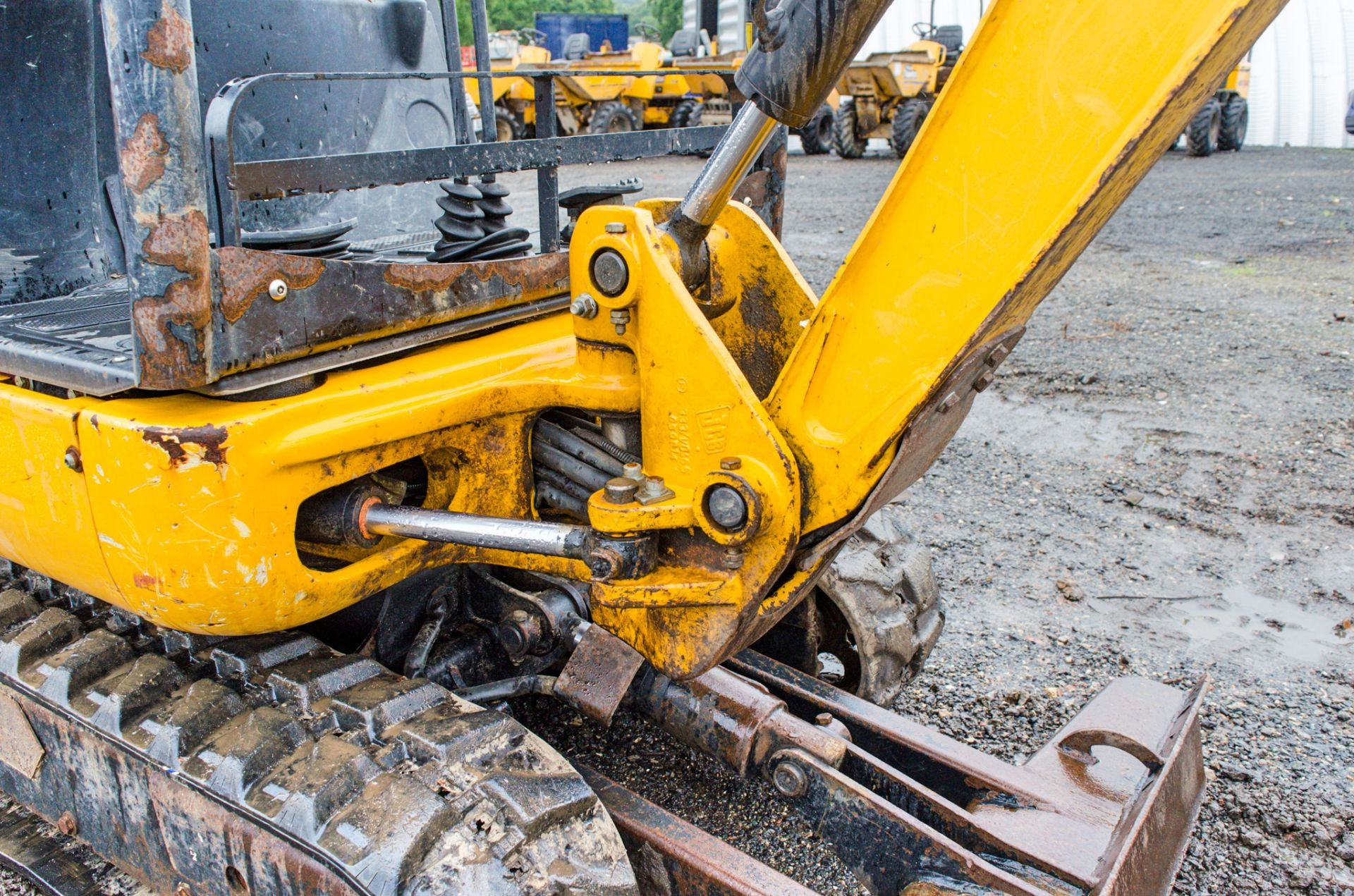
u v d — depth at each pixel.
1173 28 1.38
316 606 1.90
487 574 2.44
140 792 1.99
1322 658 3.38
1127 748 2.27
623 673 2.14
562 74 2.45
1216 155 18.20
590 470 2.15
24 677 2.18
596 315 1.93
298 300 1.80
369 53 2.72
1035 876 2.02
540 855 1.62
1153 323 7.26
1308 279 8.45
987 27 1.49
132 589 1.84
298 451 1.77
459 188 2.36
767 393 2.31
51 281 2.64
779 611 1.93
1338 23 19.84
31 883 2.37
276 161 1.74
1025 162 1.52
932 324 1.65
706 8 24.64
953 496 4.66
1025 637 3.53
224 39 2.32
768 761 2.25
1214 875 2.48
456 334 2.17
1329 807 2.69
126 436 1.71
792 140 22.50
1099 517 4.42
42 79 2.55
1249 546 4.13
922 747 2.35
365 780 1.73
